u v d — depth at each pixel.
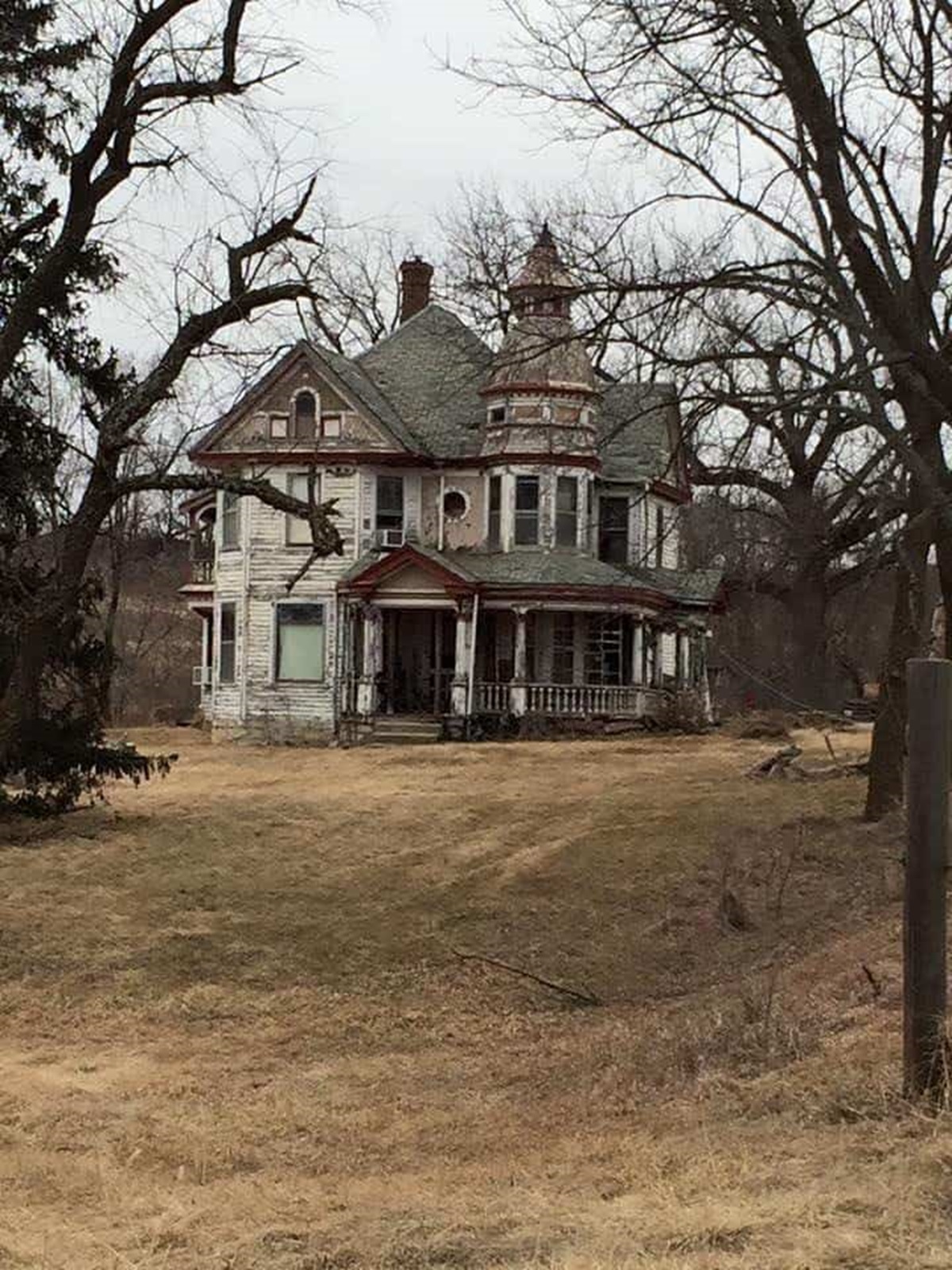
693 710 38.72
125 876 19.45
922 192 15.37
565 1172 7.55
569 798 24.56
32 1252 6.77
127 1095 11.19
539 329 18.89
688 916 16.80
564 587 37.34
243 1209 7.56
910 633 19.70
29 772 22.77
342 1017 13.84
